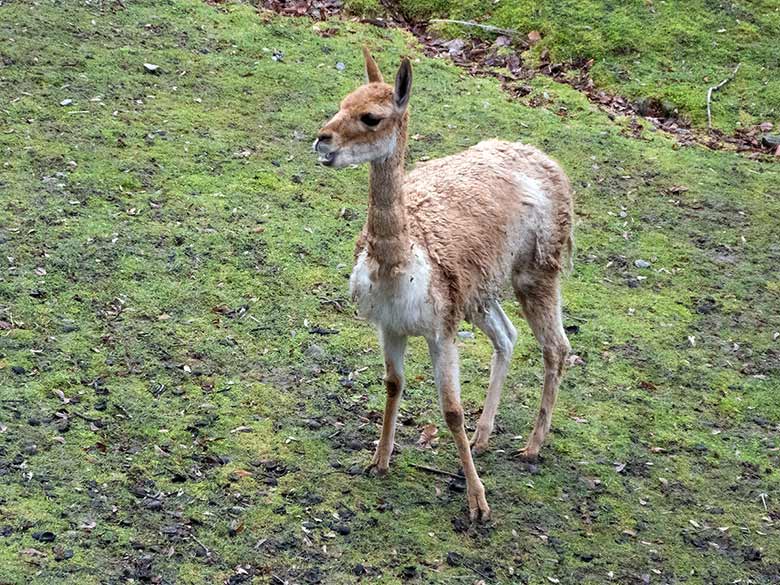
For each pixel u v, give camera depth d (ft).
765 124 30.40
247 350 22.57
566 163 27.66
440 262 20.36
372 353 22.91
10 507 19.85
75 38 28.48
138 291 23.11
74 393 21.39
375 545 20.25
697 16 34.06
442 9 34.09
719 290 25.31
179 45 29.40
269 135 26.96
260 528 20.20
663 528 21.16
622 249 25.90
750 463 22.25
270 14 32.37
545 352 21.80
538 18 33.19
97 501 20.13
